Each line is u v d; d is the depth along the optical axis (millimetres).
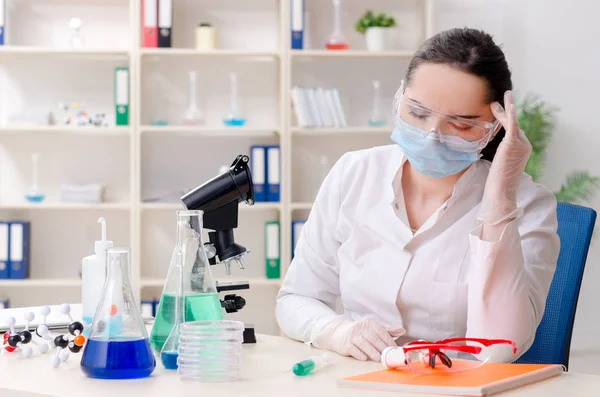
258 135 4488
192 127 4160
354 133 4461
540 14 4465
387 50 4273
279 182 4191
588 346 4492
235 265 4453
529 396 1128
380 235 1736
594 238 4453
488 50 1534
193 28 4426
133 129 4129
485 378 1189
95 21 4387
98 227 4445
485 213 1501
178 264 1402
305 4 4434
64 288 4391
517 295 1477
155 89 4410
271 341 1616
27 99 4379
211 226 1638
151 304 4152
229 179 1611
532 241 1615
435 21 4477
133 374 1236
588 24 4453
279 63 4293
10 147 4402
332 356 1449
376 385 1163
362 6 4469
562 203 1870
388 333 1455
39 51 4105
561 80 4465
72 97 4398
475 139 1562
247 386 1185
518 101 4457
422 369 1274
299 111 4168
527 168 4168
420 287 1690
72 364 1360
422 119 1566
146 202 4262
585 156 4461
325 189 1855
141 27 4238
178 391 1149
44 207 4148
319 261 1824
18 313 1798
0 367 1337
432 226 1695
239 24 4445
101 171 4434
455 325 1689
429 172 1630
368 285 1733
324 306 1745
